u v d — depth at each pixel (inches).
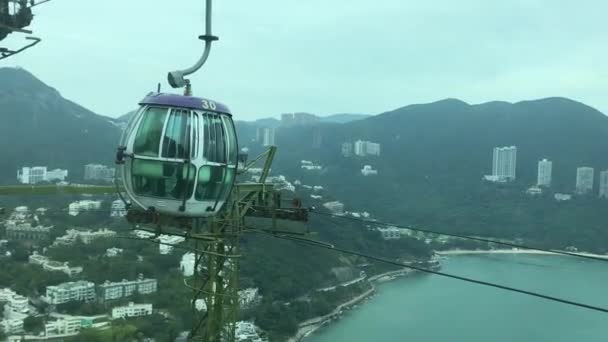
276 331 3235.7
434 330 3385.8
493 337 3235.7
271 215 802.2
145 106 611.5
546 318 3654.0
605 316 3690.9
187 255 3769.7
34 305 3075.8
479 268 5374.0
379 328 3440.0
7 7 680.4
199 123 602.2
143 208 612.1
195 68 621.6
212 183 618.8
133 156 606.5
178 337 2581.2
